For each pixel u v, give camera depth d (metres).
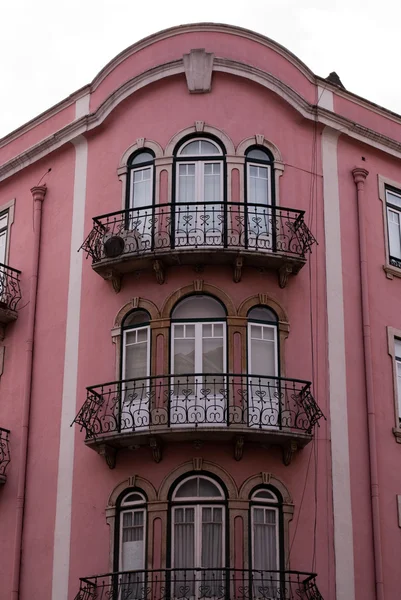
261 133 21.70
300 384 19.97
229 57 22.11
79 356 21.02
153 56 22.34
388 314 21.83
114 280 20.69
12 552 20.31
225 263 20.22
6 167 24.44
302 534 18.94
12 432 21.53
